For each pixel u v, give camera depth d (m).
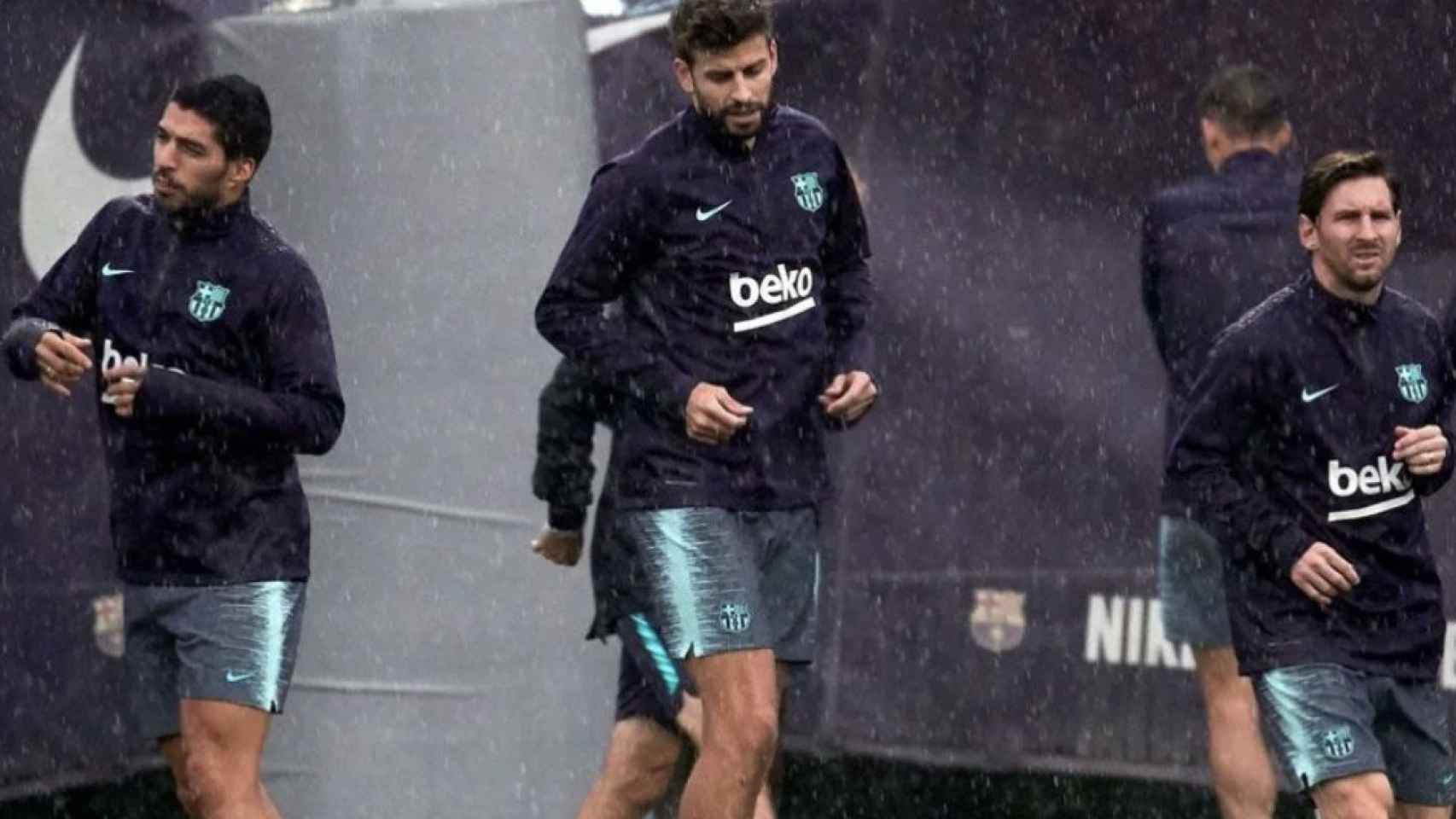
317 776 25.88
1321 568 20.41
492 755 25.97
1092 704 26.56
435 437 25.64
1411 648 21.02
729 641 21.17
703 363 21.33
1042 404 26.52
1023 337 26.56
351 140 25.38
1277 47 26.38
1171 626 24.98
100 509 26.25
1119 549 26.44
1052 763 26.59
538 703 26.11
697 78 20.92
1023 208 26.53
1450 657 25.91
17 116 25.67
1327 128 26.42
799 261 21.53
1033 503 26.56
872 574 26.73
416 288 25.53
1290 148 26.02
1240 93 25.23
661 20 27.12
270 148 25.52
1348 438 20.91
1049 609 26.56
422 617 25.75
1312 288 21.02
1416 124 26.25
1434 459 20.75
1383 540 20.92
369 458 25.58
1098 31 26.36
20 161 25.72
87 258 21.86
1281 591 20.95
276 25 25.50
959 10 26.48
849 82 26.70
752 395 21.36
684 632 21.23
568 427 24.08
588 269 21.44
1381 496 20.91
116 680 26.41
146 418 20.89
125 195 25.19
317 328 21.61
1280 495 21.09
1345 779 20.58
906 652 26.72
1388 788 20.55
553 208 25.83
